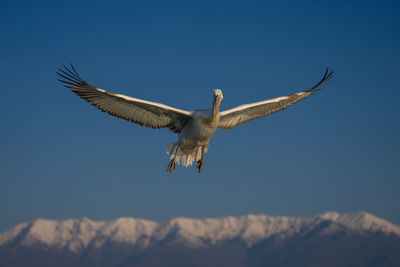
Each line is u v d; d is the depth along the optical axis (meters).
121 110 14.63
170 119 15.33
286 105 16.23
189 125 15.10
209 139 15.45
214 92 14.84
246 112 15.95
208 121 14.84
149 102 14.38
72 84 13.52
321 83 15.90
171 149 15.69
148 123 15.16
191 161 15.88
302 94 16.02
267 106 15.98
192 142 15.38
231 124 16.11
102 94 14.02
